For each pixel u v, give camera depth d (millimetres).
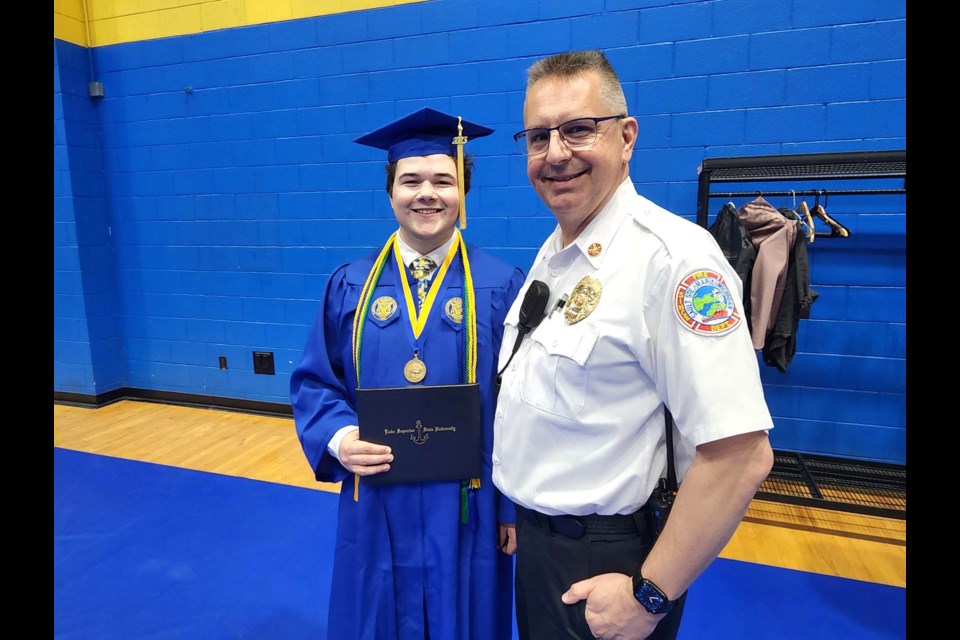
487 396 1230
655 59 2777
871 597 1907
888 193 2432
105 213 4035
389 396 1151
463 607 1217
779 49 2619
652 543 881
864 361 2732
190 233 3854
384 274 1280
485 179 3133
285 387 3826
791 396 2855
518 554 1052
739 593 1932
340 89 3330
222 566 2152
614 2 2783
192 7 3521
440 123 1199
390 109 3260
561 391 879
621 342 828
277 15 3359
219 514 2523
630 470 853
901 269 2627
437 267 1283
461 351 1224
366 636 1215
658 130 2828
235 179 3670
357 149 3373
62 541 2303
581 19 2846
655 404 850
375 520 1206
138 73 3740
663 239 810
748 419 714
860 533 2295
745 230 2383
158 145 3803
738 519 747
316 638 1792
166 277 3986
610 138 872
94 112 3904
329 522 2455
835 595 1919
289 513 2527
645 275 818
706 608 1863
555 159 867
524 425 950
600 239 902
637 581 804
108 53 3779
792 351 2430
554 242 1096
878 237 2639
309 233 3578
